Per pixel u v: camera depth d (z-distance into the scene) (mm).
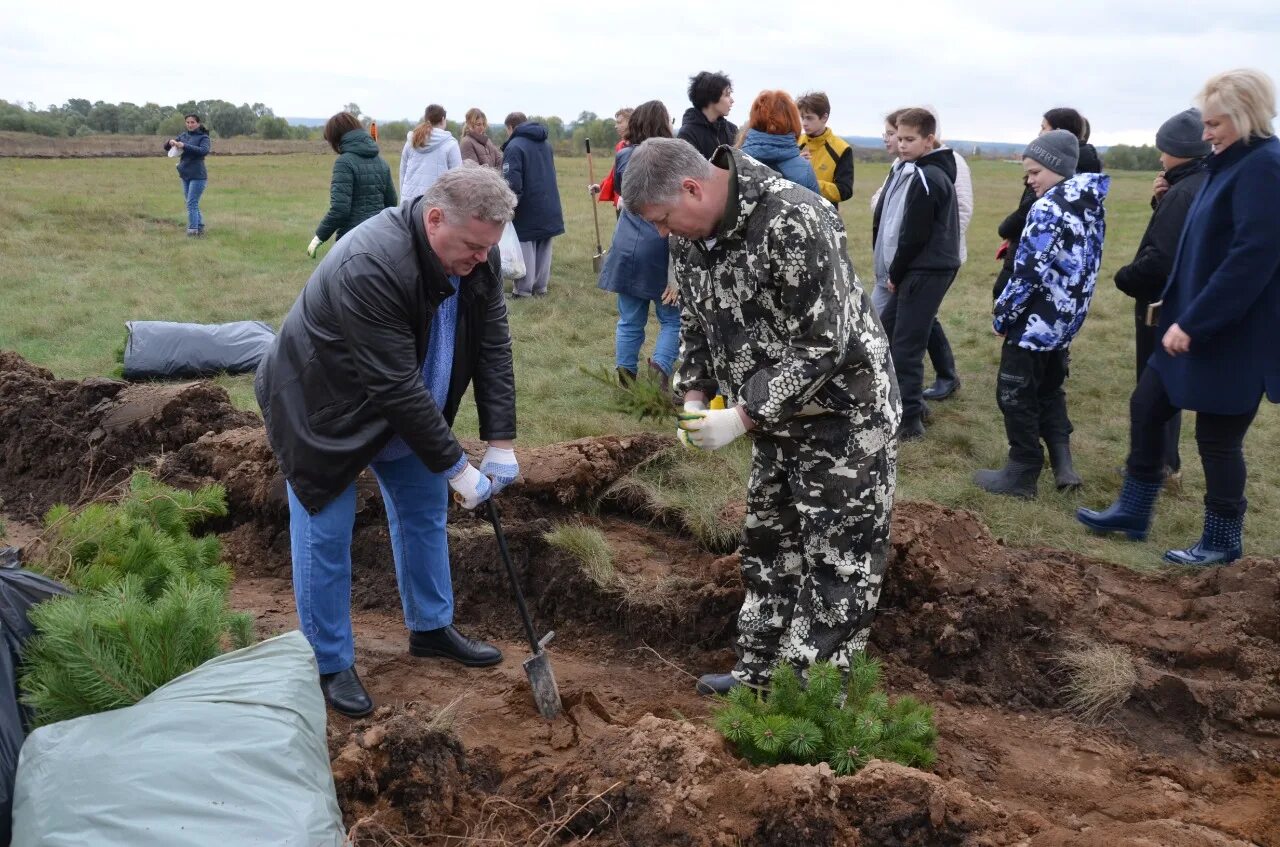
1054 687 3928
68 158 34812
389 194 9570
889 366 3254
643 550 4805
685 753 2908
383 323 3098
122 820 2123
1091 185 5336
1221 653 3979
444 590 3967
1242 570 4398
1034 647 4062
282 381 3307
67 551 3508
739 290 3037
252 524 5137
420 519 3785
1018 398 5559
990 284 12969
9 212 16406
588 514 5109
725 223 2916
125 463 5816
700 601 4207
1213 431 4594
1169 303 4691
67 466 5879
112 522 3689
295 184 26672
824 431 3186
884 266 6570
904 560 4191
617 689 3906
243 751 2312
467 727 3484
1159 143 5414
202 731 2350
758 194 2877
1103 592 4500
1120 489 5812
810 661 3334
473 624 4438
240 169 32250
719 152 2965
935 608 4074
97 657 2604
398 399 3152
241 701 2463
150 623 2756
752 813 2732
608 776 2916
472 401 7184
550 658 4168
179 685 2539
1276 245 4109
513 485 5023
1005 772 3436
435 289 3186
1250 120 4172
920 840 2770
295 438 3307
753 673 3703
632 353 7000
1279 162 4105
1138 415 4902
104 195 20797
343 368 3215
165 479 5418
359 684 3654
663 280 6695
